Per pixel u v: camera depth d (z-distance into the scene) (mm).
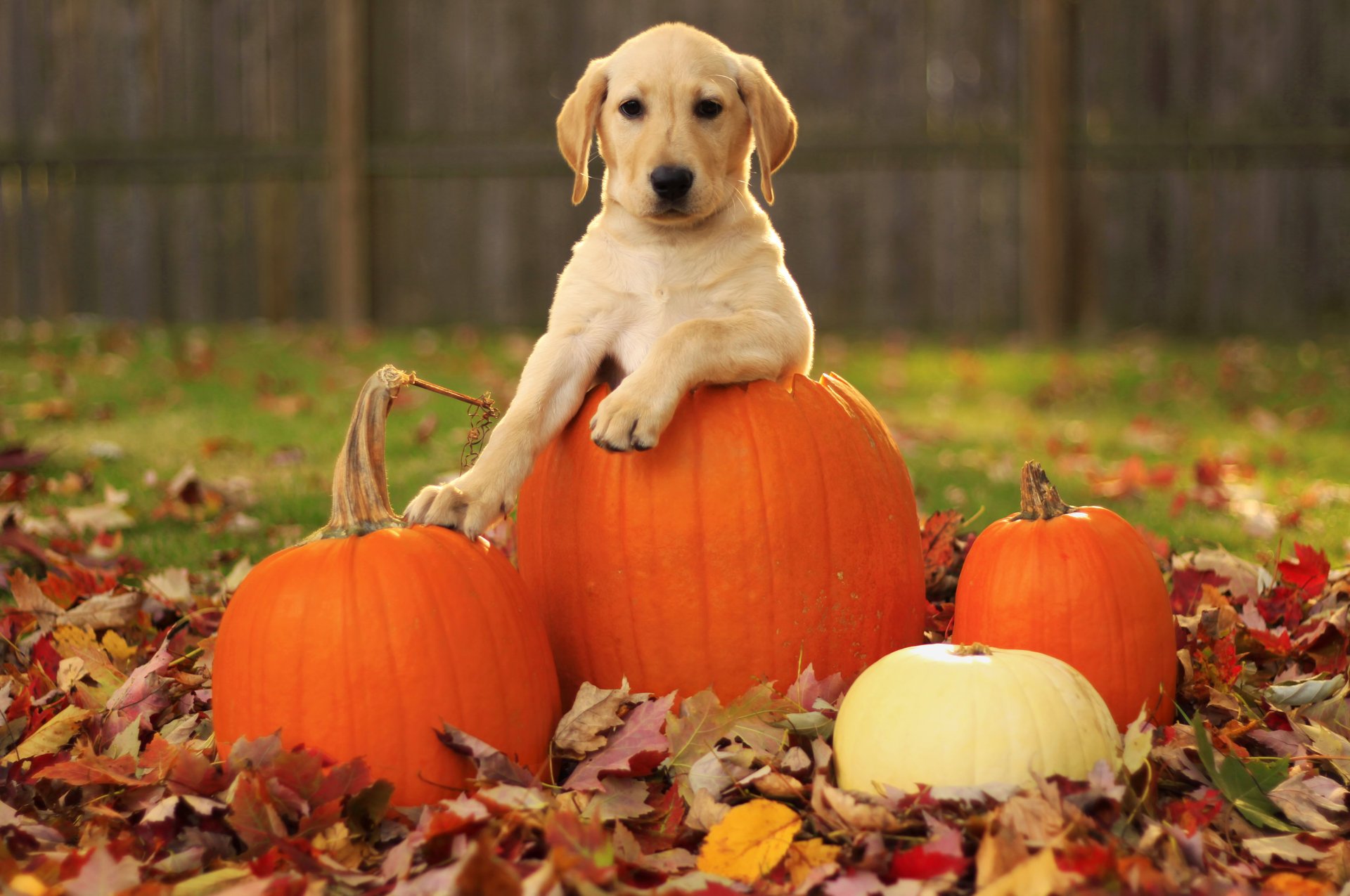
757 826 1889
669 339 2344
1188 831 1911
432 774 2051
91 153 9406
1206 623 2785
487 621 2121
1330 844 1980
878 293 9461
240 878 1782
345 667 2018
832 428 2391
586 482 2373
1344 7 9078
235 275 9547
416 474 4645
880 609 2402
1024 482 2467
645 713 2172
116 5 9305
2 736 2324
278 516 4059
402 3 9336
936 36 9180
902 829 1877
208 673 2666
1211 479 4785
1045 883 1654
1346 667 2572
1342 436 6156
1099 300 9375
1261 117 9203
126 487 4402
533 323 9570
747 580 2275
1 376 6684
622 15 9281
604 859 1768
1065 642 2299
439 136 9461
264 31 9320
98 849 1762
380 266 9594
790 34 9242
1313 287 9297
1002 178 9258
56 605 2969
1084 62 9188
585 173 2898
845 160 9336
